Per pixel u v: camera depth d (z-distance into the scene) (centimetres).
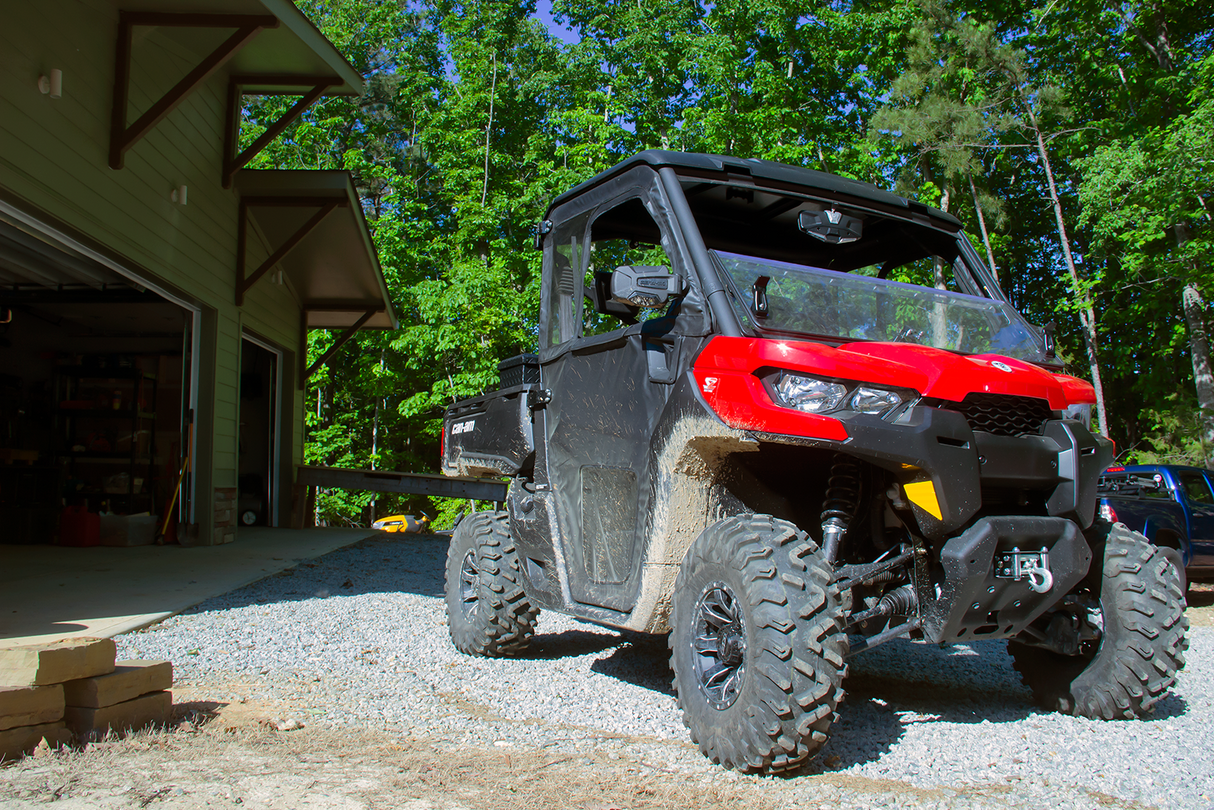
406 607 674
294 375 1471
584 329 433
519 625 490
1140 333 2475
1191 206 1775
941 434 299
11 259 1030
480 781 279
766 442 308
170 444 1368
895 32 2697
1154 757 322
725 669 317
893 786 286
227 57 861
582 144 2770
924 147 2408
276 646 514
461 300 2348
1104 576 369
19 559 898
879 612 327
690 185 393
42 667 301
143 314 1296
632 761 307
